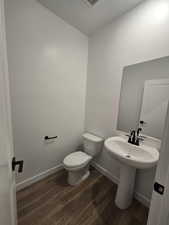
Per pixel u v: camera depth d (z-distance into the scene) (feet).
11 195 1.90
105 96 5.59
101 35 5.48
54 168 5.84
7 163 1.59
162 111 3.76
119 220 3.68
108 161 5.71
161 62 3.67
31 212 3.80
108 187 5.08
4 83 1.59
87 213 3.86
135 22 4.15
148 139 4.11
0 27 1.43
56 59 5.03
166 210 1.50
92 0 3.98
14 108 4.12
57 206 4.06
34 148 4.92
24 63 4.13
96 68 5.91
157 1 3.54
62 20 4.97
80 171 5.25
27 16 3.97
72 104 6.09
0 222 1.32
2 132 1.39
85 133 6.65
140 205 4.28
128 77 4.60
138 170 4.39
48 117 5.19
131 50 4.38
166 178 1.46
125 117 4.84
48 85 4.96
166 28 3.45
